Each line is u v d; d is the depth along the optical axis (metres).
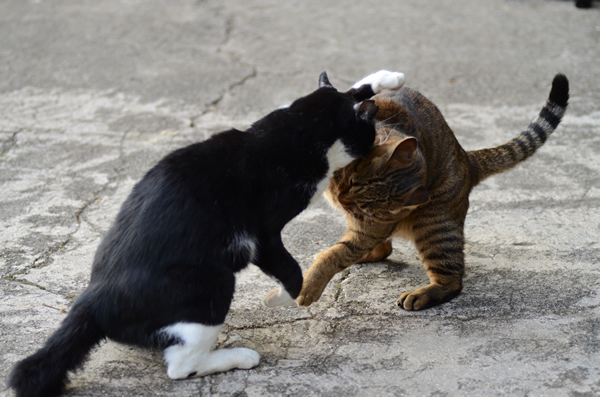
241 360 3.41
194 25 10.06
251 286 4.32
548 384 3.27
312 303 4.15
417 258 4.90
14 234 4.89
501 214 5.38
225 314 3.29
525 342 3.66
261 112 7.30
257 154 3.47
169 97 7.68
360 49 9.12
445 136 4.43
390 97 4.40
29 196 5.51
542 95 7.72
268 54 8.96
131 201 3.48
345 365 3.49
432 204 4.29
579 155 6.35
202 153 3.49
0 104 7.37
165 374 3.40
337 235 5.10
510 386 3.27
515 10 10.77
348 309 4.10
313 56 8.86
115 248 3.32
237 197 3.38
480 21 10.25
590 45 9.14
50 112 7.23
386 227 4.16
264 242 3.54
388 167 3.87
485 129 6.90
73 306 3.26
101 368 3.44
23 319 3.84
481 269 4.57
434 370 3.43
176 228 3.25
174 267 3.19
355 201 4.02
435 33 9.73
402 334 3.80
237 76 8.26
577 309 3.99
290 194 3.51
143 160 6.22
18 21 10.06
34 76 8.13
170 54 8.92
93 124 6.98
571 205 5.46
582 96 7.63
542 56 8.82
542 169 6.12
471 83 8.05
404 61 8.68
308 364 3.50
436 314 4.04
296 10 10.90
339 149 3.66
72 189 5.67
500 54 8.91
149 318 3.17
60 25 9.94
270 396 3.22
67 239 4.86
